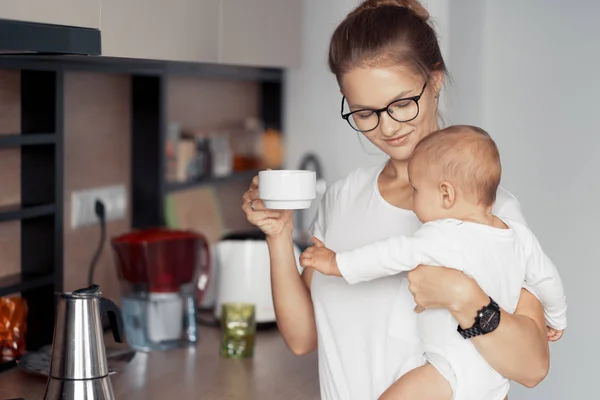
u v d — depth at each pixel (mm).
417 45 1685
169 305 2529
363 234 1820
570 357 3477
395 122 1696
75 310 1780
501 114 3553
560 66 3441
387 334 1762
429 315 1699
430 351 1698
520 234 1729
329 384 1851
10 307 2303
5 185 2420
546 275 1728
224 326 2455
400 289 1757
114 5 1941
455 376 1669
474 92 3561
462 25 3529
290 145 3795
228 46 2547
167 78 3223
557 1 3422
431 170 1683
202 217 3559
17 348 2328
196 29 2346
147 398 2092
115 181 2947
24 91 2443
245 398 2098
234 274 2744
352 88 1706
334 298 1822
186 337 2570
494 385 1692
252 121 3742
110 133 2908
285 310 1926
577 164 3441
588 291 3436
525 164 3531
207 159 3383
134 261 2504
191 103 3416
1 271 2422
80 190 2771
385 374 1768
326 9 3648
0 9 1568
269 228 1867
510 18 3500
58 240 2475
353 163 3688
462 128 1701
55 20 1725
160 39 2156
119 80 2941
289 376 2279
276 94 3777
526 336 1617
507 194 1821
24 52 1833
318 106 3727
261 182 1801
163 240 2514
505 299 1683
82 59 2273
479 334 1604
